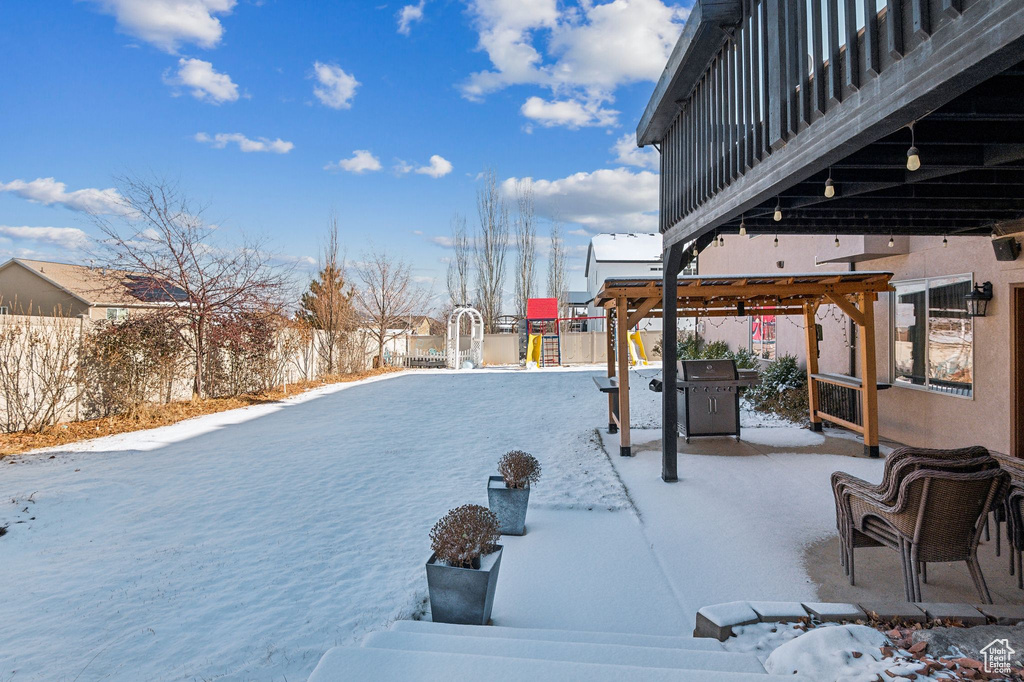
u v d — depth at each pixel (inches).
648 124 251.0
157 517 228.4
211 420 471.2
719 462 293.7
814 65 121.7
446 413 500.1
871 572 158.1
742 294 309.6
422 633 112.6
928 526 128.8
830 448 319.9
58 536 208.4
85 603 155.5
